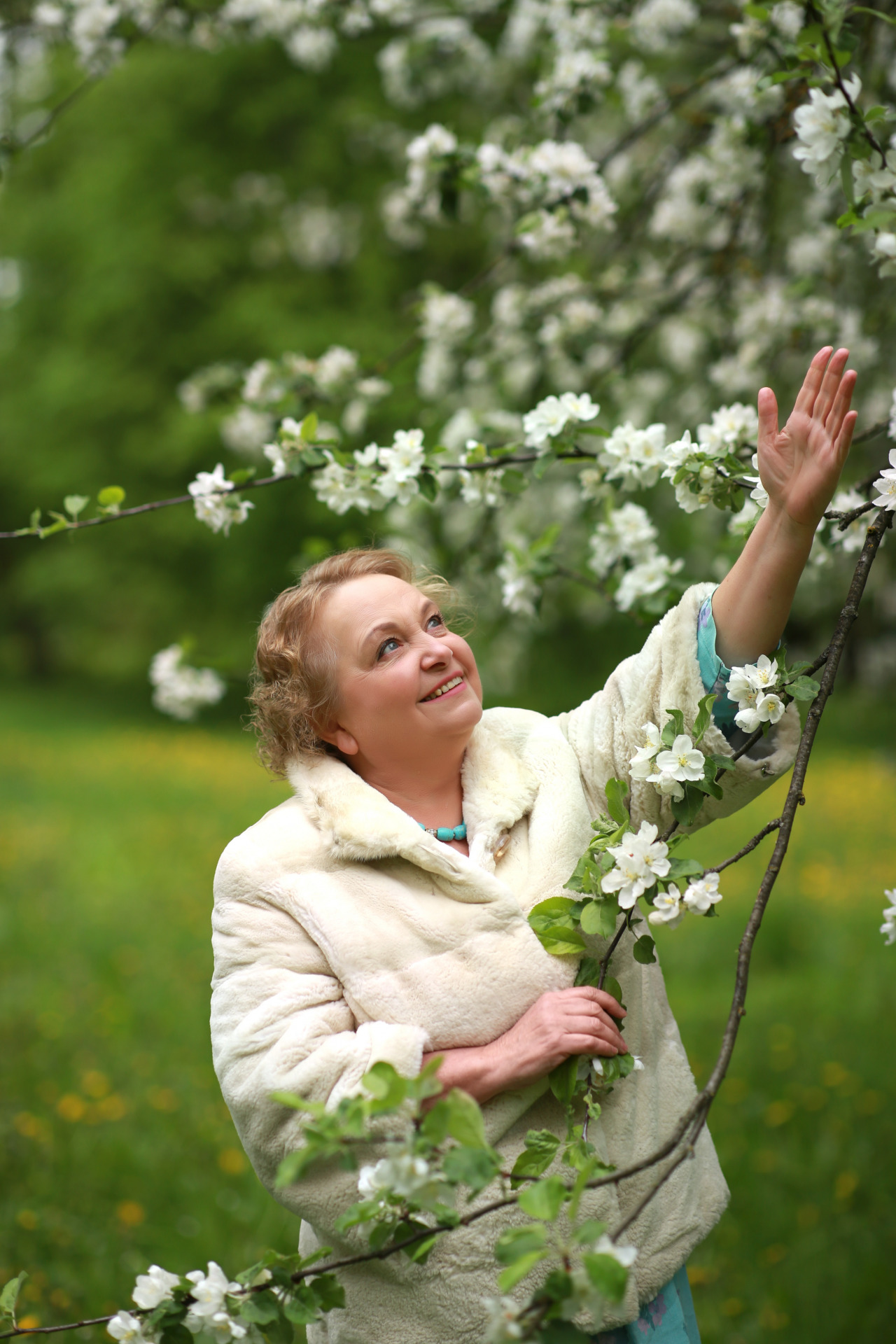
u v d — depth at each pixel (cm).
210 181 1445
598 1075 157
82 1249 319
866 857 701
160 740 1379
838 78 166
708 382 428
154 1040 462
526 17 377
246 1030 160
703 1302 295
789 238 410
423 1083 122
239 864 171
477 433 315
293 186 1394
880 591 705
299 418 332
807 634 1165
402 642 176
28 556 2034
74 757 1216
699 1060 427
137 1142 377
